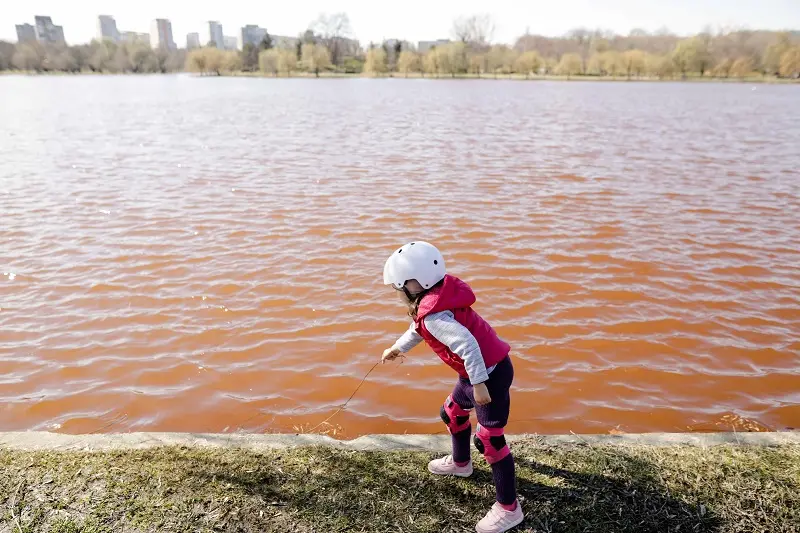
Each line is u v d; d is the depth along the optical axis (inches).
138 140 826.2
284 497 123.6
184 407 198.2
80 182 527.2
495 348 112.8
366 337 244.5
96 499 122.0
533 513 120.1
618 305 272.5
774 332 249.0
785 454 137.9
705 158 661.3
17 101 1684.3
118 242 354.9
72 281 296.0
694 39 3826.3
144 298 277.9
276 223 396.5
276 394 206.4
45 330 246.8
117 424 189.3
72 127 989.2
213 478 128.9
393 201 458.0
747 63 3740.2
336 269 314.5
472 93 2193.7
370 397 205.8
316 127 1008.9
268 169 597.3
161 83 3189.0
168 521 116.4
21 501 121.3
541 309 268.5
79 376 214.7
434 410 199.3
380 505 122.3
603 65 3998.5
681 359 228.7
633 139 834.8
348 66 4785.9
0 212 419.8
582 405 200.2
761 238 366.6
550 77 3895.2
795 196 476.1
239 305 271.6
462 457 129.3
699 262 325.1
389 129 976.9
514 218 407.5
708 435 146.9
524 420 192.4
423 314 111.7
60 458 135.6
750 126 1023.0
